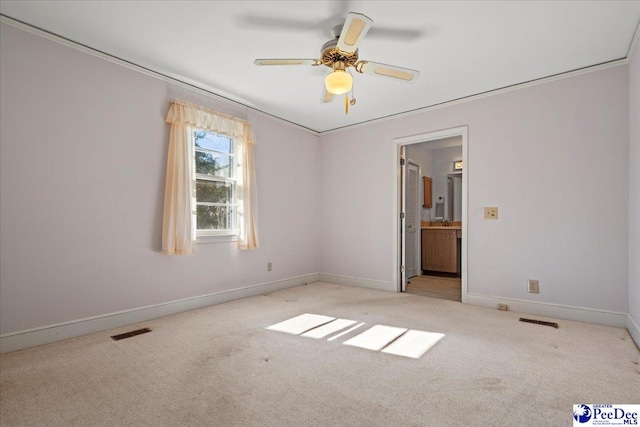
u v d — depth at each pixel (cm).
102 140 257
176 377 178
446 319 285
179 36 234
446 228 530
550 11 203
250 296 375
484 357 204
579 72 282
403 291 407
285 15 210
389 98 349
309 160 468
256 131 389
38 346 221
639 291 227
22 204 219
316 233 479
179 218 295
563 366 191
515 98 316
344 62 224
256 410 147
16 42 217
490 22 215
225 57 264
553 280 295
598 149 275
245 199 362
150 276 286
